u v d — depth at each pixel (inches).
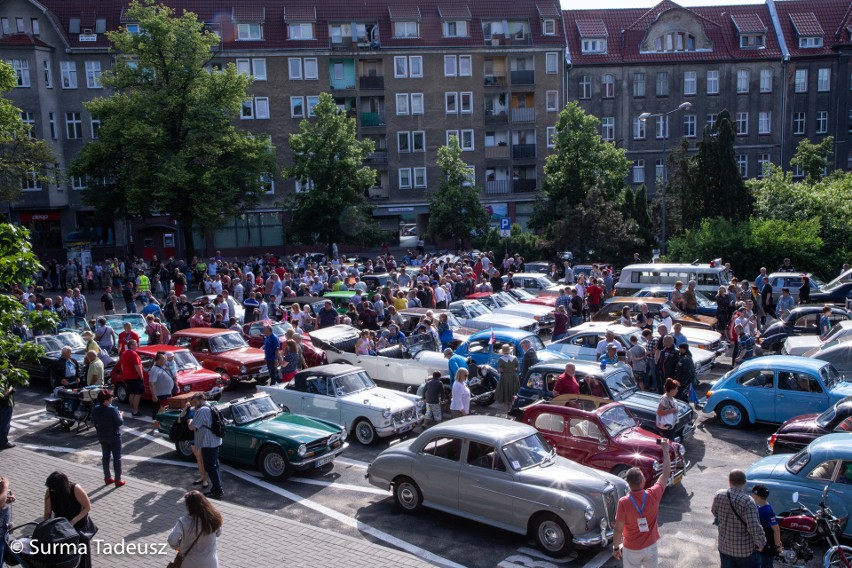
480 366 681.0
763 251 1294.3
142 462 538.9
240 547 374.3
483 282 1166.3
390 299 973.2
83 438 605.6
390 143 2242.9
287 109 2167.8
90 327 901.2
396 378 711.1
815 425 492.1
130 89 1899.6
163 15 1558.8
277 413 542.0
